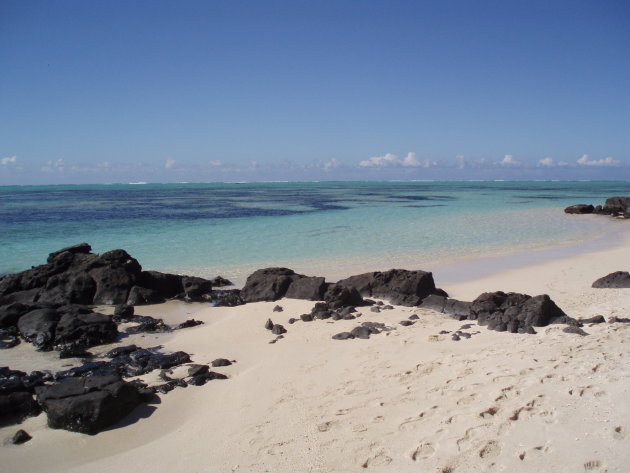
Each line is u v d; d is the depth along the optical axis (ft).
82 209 191.42
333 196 310.45
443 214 168.14
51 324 42.60
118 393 28.12
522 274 67.15
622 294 52.37
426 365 31.65
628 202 163.63
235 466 22.25
